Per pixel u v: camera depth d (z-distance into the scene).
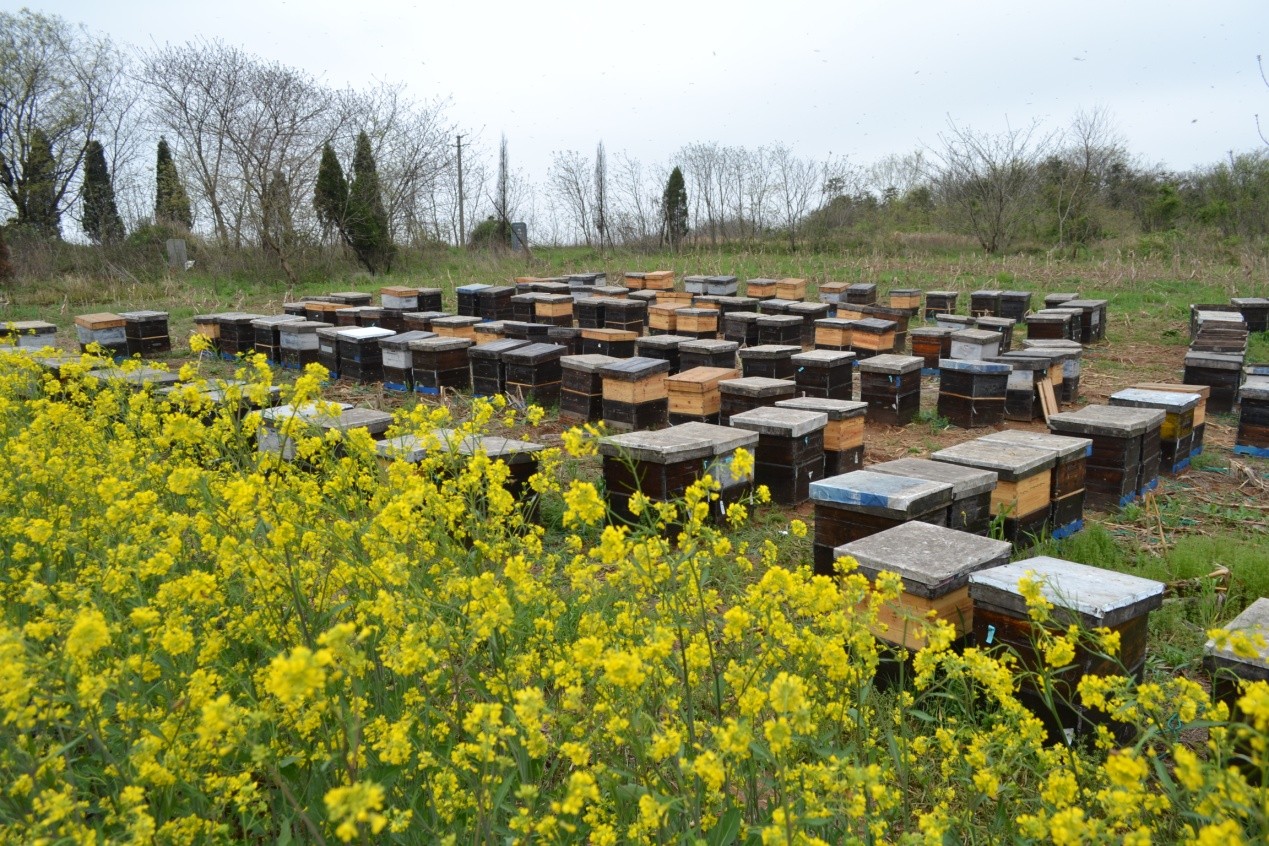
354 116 29.05
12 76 31.08
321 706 2.28
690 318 14.02
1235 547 5.66
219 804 2.38
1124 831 2.52
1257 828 2.33
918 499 4.70
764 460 6.91
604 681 2.52
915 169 45.03
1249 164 38.09
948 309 17.86
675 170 36.62
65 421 4.82
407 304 16.92
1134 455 6.92
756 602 2.66
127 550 3.01
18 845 2.09
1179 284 22.19
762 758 2.40
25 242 28.14
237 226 28.56
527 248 33.69
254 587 2.98
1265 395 8.37
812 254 31.78
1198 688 2.38
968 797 2.83
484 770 2.30
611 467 6.18
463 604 2.97
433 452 3.94
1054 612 3.50
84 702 2.24
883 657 4.00
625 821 2.48
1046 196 34.09
